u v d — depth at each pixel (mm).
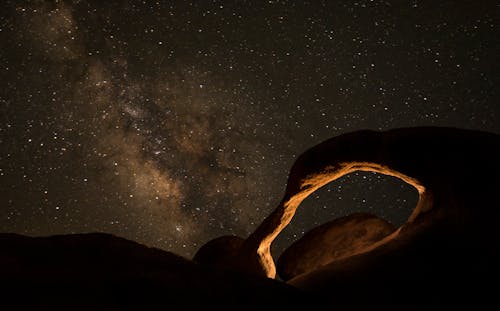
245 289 1733
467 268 2156
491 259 2121
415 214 2752
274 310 1699
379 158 2781
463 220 2340
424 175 2594
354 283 2221
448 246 2293
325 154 2990
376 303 2096
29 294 1325
